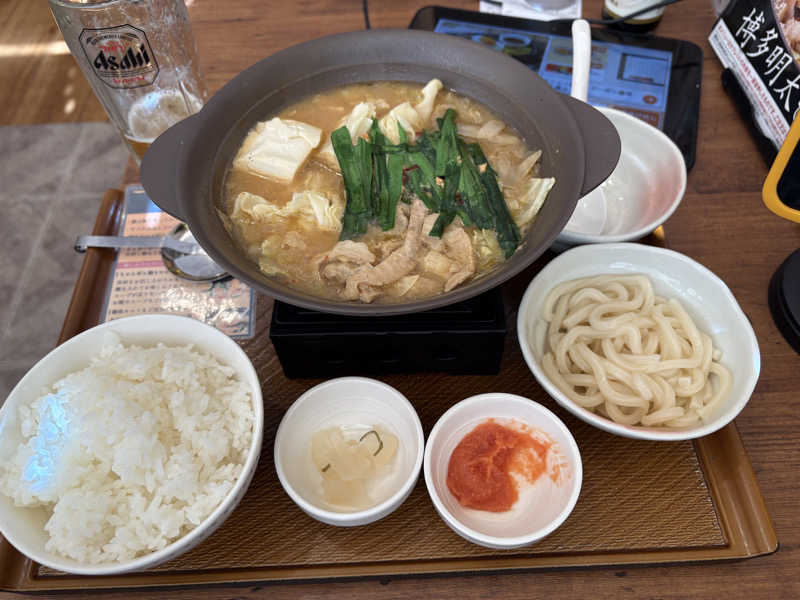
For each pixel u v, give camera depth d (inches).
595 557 13.6
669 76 21.9
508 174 16.0
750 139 20.6
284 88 16.7
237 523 14.2
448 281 14.3
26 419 13.6
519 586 13.6
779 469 14.8
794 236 18.6
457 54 16.6
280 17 24.6
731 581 13.6
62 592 13.6
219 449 13.6
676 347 15.3
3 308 31.8
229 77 22.6
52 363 14.3
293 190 16.3
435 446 13.8
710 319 15.8
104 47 17.4
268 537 14.0
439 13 23.8
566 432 13.5
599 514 14.2
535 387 16.2
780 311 16.7
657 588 13.5
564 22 23.6
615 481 14.6
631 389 15.2
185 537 11.8
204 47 23.6
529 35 23.2
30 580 13.8
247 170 16.2
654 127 19.7
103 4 16.6
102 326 14.7
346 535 14.0
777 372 16.2
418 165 16.4
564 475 13.5
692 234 18.7
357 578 13.6
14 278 32.7
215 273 18.3
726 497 14.4
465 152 16.4
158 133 19.8
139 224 19.7
